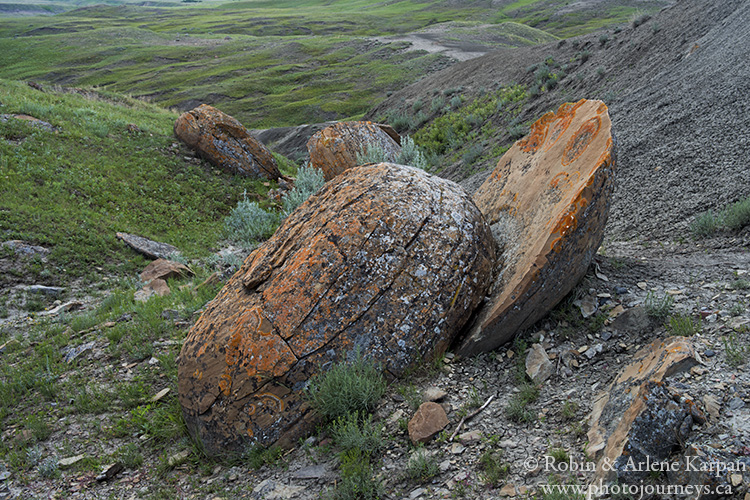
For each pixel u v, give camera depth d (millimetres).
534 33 71688
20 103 16688
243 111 50406
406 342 4094
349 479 3141
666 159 8688
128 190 13797
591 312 4391
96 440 4402
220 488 3555
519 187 5414
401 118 31438
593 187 4164
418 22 98188
